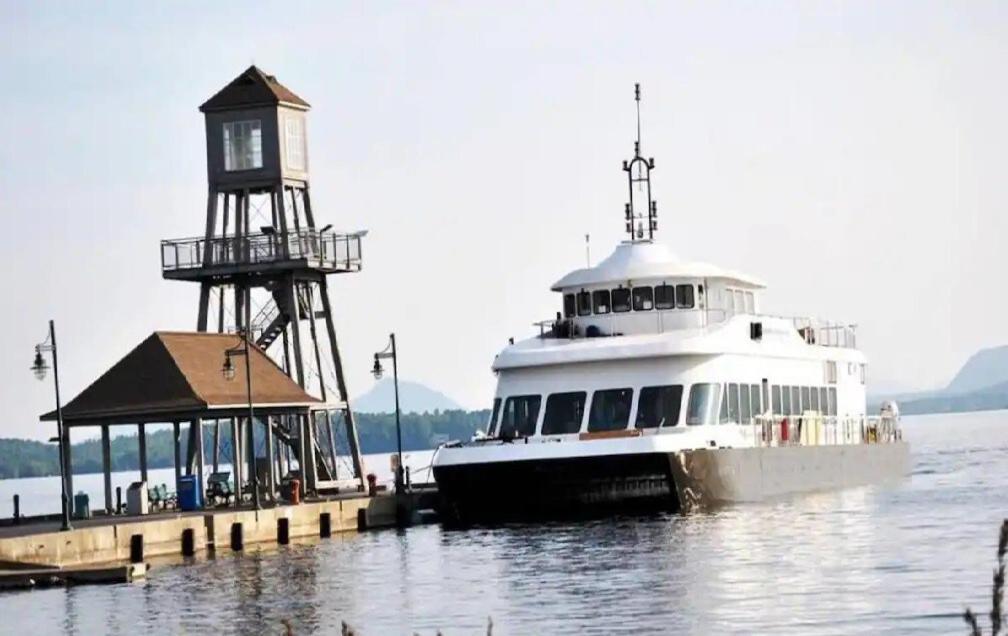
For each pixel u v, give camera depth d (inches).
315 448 4281.5
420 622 2303.2
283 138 4242.1
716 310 3622.0
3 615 2564.0
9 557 2896.2
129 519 3378.4
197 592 2711.6
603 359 3383.4
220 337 3927.2
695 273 3575.3
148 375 3678.6
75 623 2463.1
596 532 3117.6
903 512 3319.4
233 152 4244.6
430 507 3971.5
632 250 3651.6
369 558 3051.2
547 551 2906.0
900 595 2256.4
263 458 3927.2
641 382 3380.9
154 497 3732.8
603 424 3378.4
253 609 2509.8
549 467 3253.0
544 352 3427.7
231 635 2306.8
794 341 3828.7
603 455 3230.8
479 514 3358.8
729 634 2069.4
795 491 3673.7
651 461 3216.0
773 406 3671.3
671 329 3572.8
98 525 3211.1
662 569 2605.8
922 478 4488.2
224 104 4244.6
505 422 3447.3
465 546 3078.2
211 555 3240.7
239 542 3348.9
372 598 2551.7
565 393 3415.4
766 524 3122.5
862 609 2170.3
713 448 3316.9
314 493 4089.6
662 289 3580.2
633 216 3774.6
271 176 4224.9
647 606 2288.4
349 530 3698.3
